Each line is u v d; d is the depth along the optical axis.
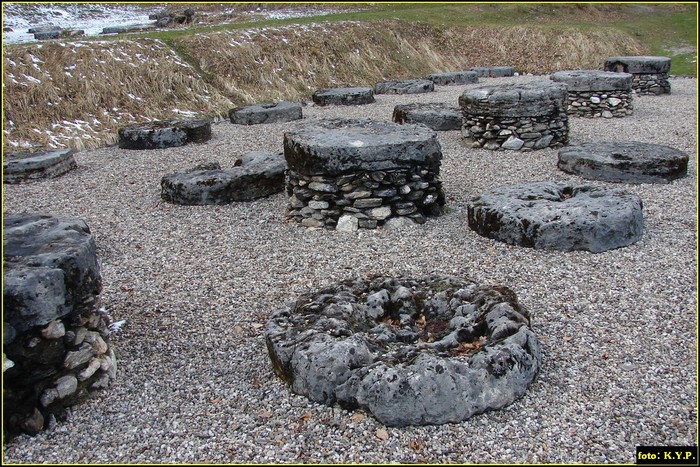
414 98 16.89
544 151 10.48
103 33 20.70
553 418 3.79
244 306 5.41
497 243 6.55
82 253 3.90
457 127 12.44
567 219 6.25
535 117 10.38
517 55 23.58
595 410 3.85
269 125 13.70
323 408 3.92
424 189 7.23
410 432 3.70
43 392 3.77
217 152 11.37
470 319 4.44
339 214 7.12
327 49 19.41
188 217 7.84
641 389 4.04
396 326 4.69
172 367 4.46
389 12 25.77
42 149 11.62
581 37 23.75
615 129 12.23
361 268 6.09
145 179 9.80
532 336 4.18
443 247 6.51
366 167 6.86
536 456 3.48
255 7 28.66
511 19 26.81
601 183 8.69
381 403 3.72
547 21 27.09
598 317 4.98
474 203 6.93
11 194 9.28
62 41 15.18
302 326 4.38
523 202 6.74
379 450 3.56
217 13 27.33
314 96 16.36
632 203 6.49
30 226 4.28
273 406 3.97
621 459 3.44
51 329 3.66
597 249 6.23
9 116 12.27
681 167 8.73
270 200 8.38
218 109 14.94
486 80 20.77
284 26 19.69
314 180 7.05
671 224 7.01
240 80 16.55
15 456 3.58
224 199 8.27
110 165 10.81
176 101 14.80
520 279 5.71
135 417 3.90
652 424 3.71
